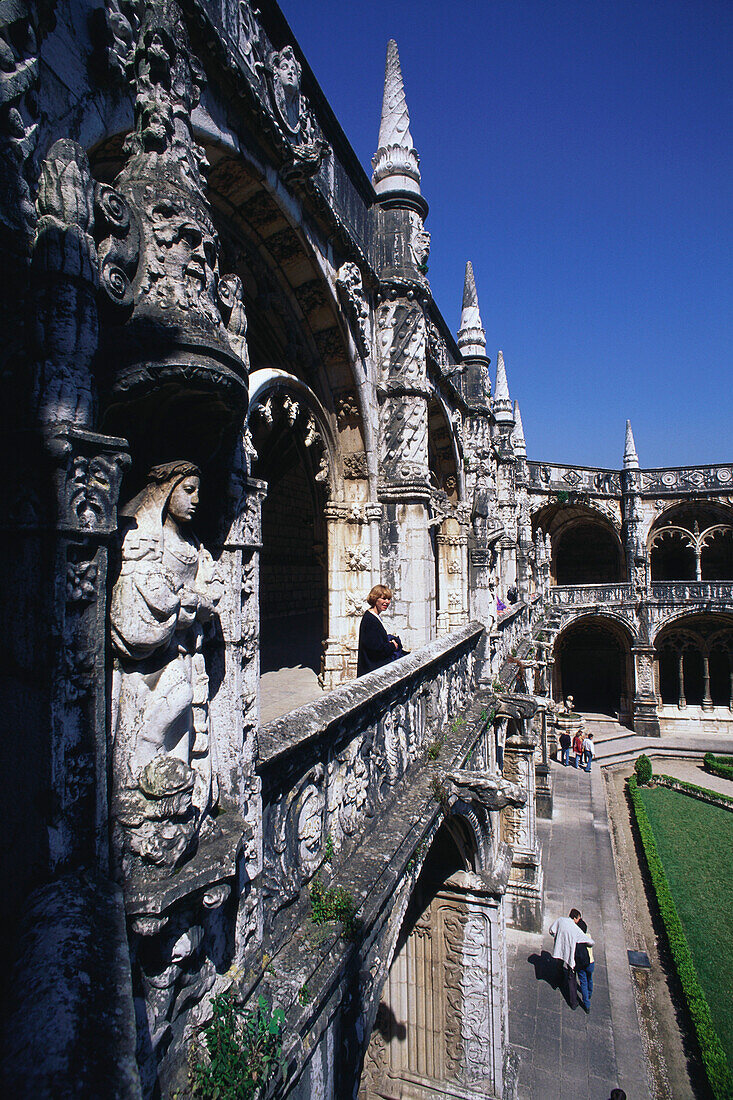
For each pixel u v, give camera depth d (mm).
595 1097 9391
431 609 9578
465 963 8719
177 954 2344
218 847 2555
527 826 14531
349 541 9281
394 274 9352
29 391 2021
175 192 2520
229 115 5336
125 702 2377
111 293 2260
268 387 4160
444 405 13086
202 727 2785
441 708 7527
